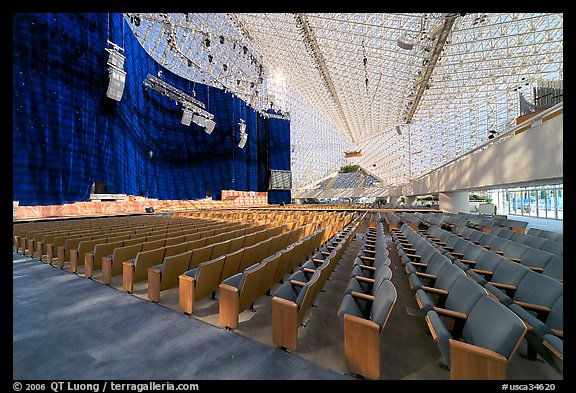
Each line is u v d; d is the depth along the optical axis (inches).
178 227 284.8
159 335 91.2
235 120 967.0
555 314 84.0
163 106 786.8
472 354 59.1
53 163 423.8
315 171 1545.3
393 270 180.5
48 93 417.7
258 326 98.7
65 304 117.2
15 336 89.4
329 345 86.5
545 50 489.1
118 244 173.5
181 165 861.2
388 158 1322.6
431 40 368.8
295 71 741.9
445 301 100.1
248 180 1047.6
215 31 620.4
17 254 216.5
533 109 489.4
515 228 291.6
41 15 406.0
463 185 439.2
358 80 633.6
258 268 107.1
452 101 746.8
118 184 562.3
